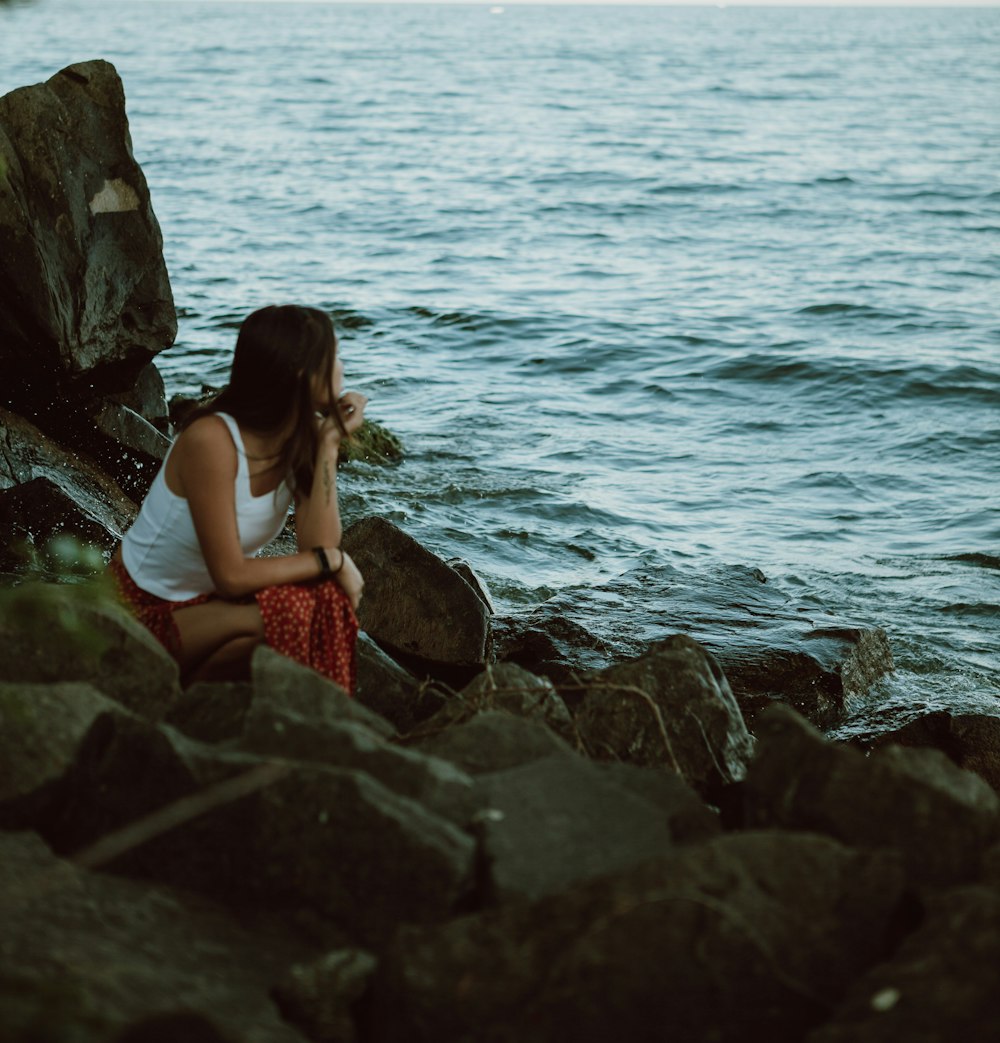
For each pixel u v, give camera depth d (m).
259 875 2.80
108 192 8.45
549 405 15.70
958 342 19.56
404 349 18.56
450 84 80.50
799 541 11.05
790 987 2.44
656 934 2.43
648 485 12.58
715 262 26.91
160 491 3.94
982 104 74.25
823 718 6.99
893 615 9.18
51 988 2.18
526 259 26.80
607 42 155.75
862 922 2.55
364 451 12.47
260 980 2.56
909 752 3.06
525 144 48.41
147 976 2.38
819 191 37.78
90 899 2.63
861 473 13.23
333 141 47.94
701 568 8.76
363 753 3.06
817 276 25.33
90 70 8.37
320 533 3.99
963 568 10.29
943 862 2.82
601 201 35.16
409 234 29.55
